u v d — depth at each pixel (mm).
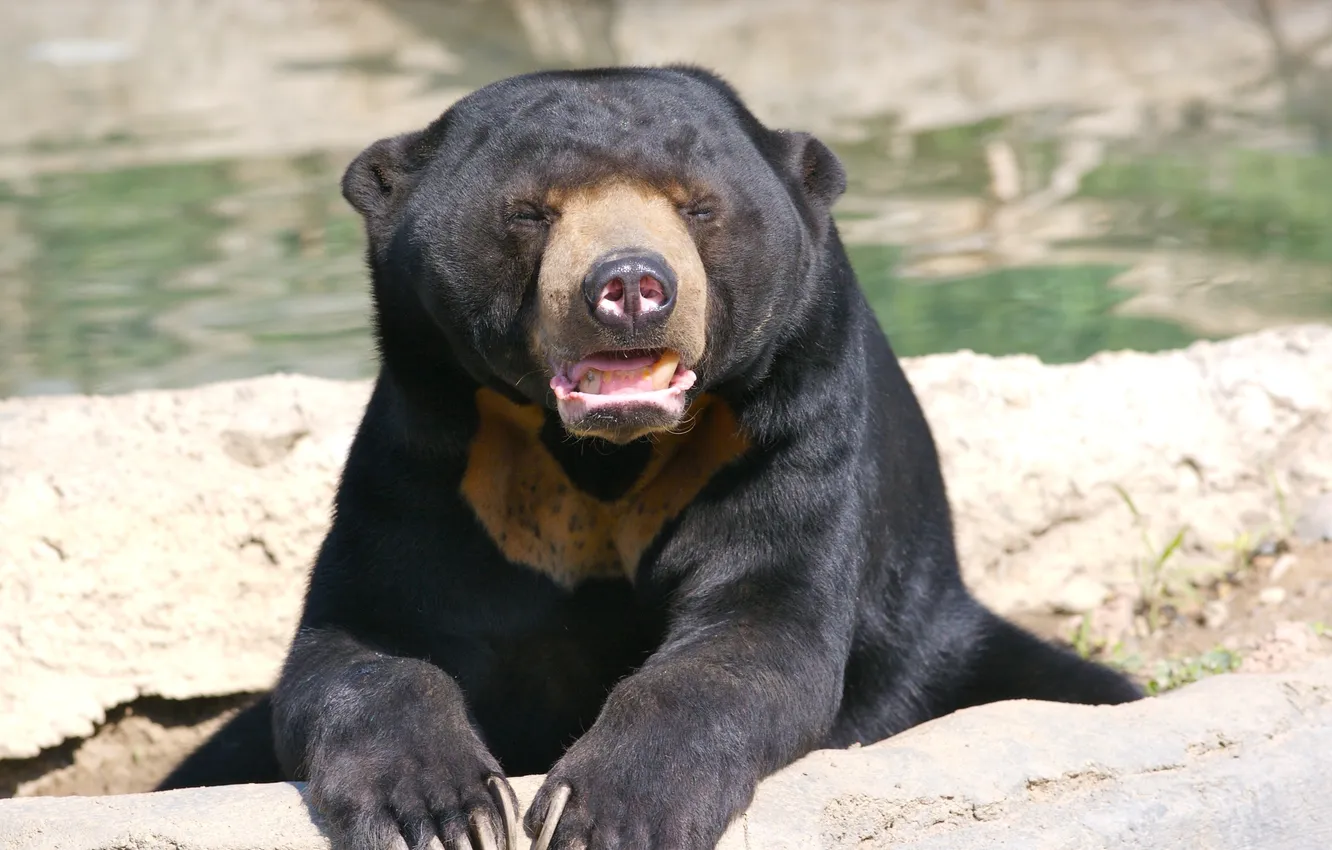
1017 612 12094
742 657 7715
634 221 7375
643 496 8523
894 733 9781
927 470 10133
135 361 16172
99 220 21125
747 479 8305
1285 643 10758
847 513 8477
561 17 35719
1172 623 11750
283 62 32344
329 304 17828
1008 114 26750
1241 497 12367
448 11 35969
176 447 11594
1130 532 12234
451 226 7793
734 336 7844
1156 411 12461
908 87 29125
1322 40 30844
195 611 11312
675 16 35469
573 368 7332
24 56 32781
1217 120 25953
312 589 8656
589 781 6906
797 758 7750
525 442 8445
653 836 6832
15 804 7277
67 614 10992
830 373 8383
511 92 8219
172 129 26578
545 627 8680
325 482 11578
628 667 8797
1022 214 20938
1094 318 16953
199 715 11492
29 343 16688
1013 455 12164
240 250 19812
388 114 28062
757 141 8555
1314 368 12727
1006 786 7461
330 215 21250
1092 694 10305
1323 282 17984
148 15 35969
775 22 34500
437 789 6895
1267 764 7922
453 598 8500
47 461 11359
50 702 10883
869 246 19641
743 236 7801
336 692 7523
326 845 6938
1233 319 16797
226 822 7023
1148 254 19188
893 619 9695
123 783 11367
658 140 7746
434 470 8383
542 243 7594
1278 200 21312
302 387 12328
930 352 16047
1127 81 28812
